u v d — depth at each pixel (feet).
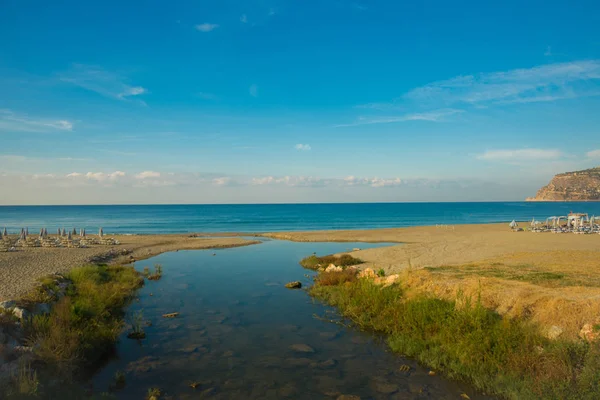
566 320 34.04
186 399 28.35
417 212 537.65
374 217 406.21
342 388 30.40
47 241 128.98
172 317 49.75
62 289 54.75
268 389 30.12
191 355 37.04
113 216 461.37
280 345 40.01
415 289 51.44
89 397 27.30
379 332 44.24
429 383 31.32
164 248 128.98
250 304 56.85
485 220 346.13
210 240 156.56
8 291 53.01
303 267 91.09
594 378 25.52
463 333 36.50
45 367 29.81
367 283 57.31
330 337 42.63
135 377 32.04
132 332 42.75
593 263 62.28
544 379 27.27
